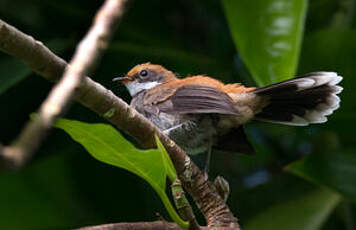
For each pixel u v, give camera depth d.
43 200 11.74
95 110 6.74
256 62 8.54
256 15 8.82
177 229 6.88
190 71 13.02
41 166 11.88
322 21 12.10
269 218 11.01
